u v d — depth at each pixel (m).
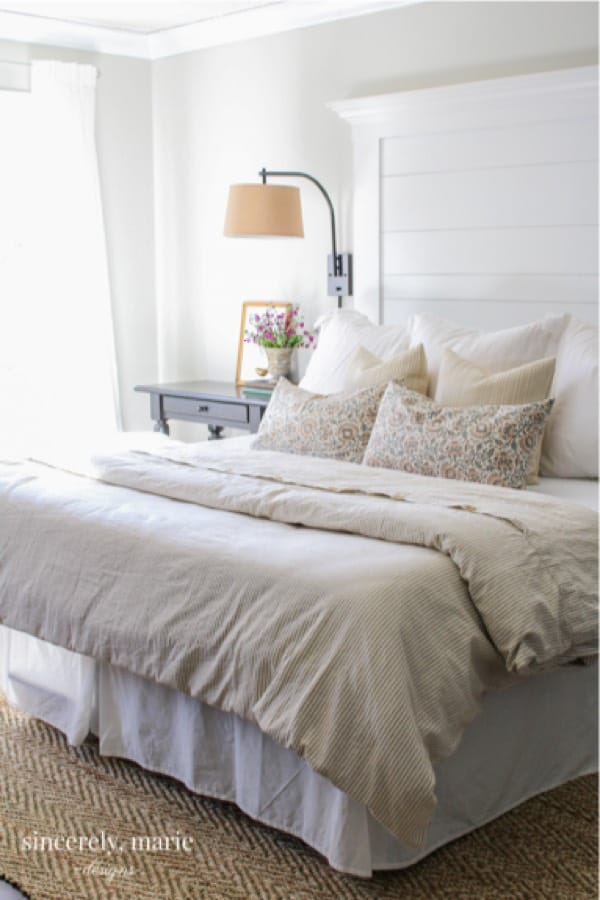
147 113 5.82
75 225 5.55
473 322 4.56
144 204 5.88
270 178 5.30
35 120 5.38
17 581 3.04
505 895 2.35
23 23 5.25
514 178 4.34
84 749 3.08
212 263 5.68
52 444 5.61
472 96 4.37
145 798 2.79
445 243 4.61
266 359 5.36
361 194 4.88
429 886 2.38
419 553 2.50
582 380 3.40
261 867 2.47
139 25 5.47
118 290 5.84
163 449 3.64
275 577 2.44
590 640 2.63
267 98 5.26
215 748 2.68
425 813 2.19
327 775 2.22
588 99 4.07
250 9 5.13
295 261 5.26
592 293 4.17
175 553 2.66
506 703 2.62
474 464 3.14
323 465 3.23
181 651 2.56
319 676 2.27
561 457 3.40
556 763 2.79
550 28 4.19
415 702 2.26
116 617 2.74
